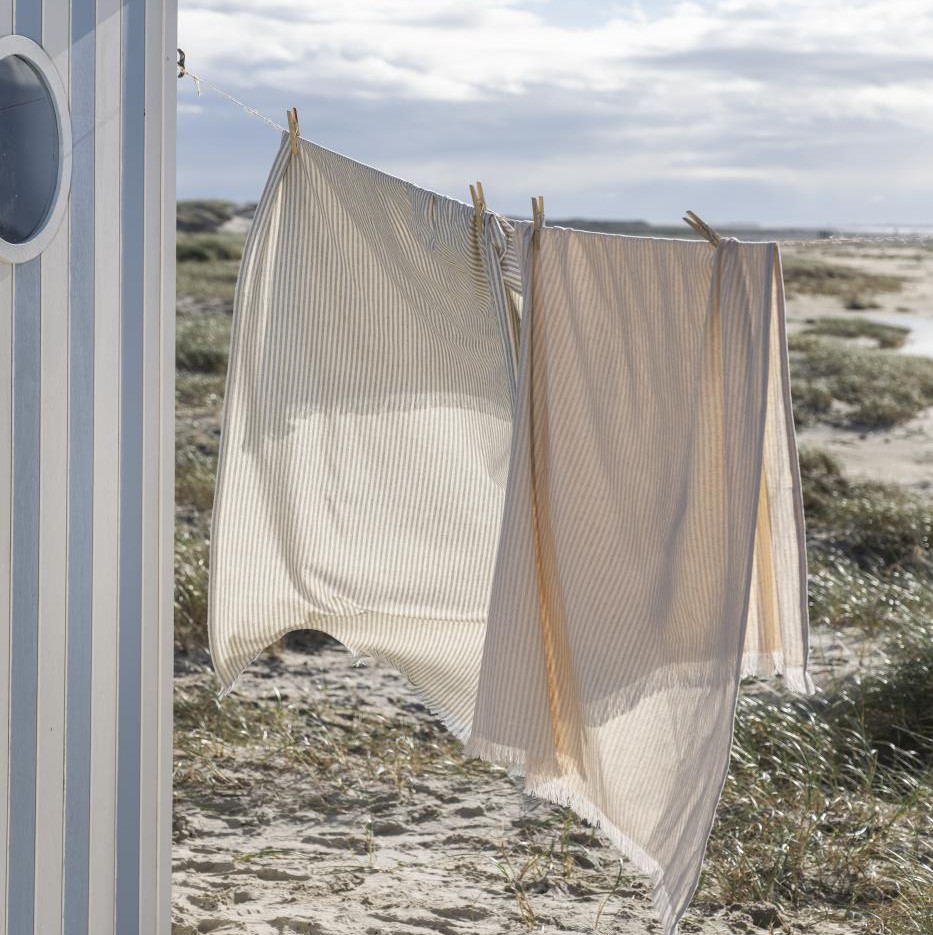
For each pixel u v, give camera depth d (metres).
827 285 51.16
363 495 3.28
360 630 3.38
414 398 3.24
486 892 3.80
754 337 2.46
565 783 2.82
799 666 2.57
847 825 4.29
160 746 2.83
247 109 2.99
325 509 3.27
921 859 4.04
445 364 3.20
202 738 5.13
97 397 2.56
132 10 2.63
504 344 2.83
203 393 15.12
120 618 2.67
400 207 2.97
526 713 2.77
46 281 2.37
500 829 4.34
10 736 2.30
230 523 3.18
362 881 3.86
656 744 2.67
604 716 2.72
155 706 2.81
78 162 2.46
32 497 2.35
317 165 3.08
